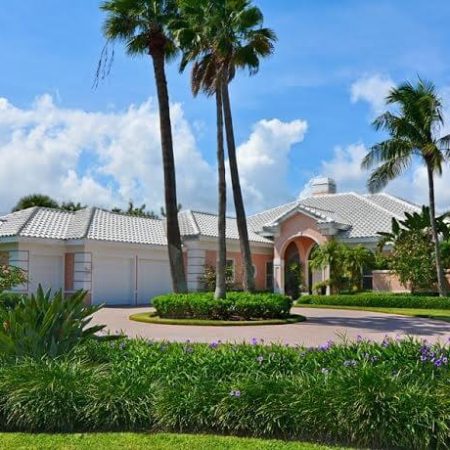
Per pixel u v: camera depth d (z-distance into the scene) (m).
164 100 22.44
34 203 49.84
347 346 8.50
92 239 27.92
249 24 21.27
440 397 6.14
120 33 22.41
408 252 30.27
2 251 27.47
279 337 15.89
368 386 6.38
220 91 21.80
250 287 23.00
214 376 7.58
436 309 27.70
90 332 9.06
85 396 6.82
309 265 34.22
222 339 15.26
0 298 15.12
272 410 6.44
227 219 39.78
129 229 31.64
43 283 27.53
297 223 35.56
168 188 22.34
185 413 6.67
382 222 34.94
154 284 31.66
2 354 7.88
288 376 7.27
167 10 22.56
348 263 31.72
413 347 8.12
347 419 6.18
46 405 6.70
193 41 21.92
